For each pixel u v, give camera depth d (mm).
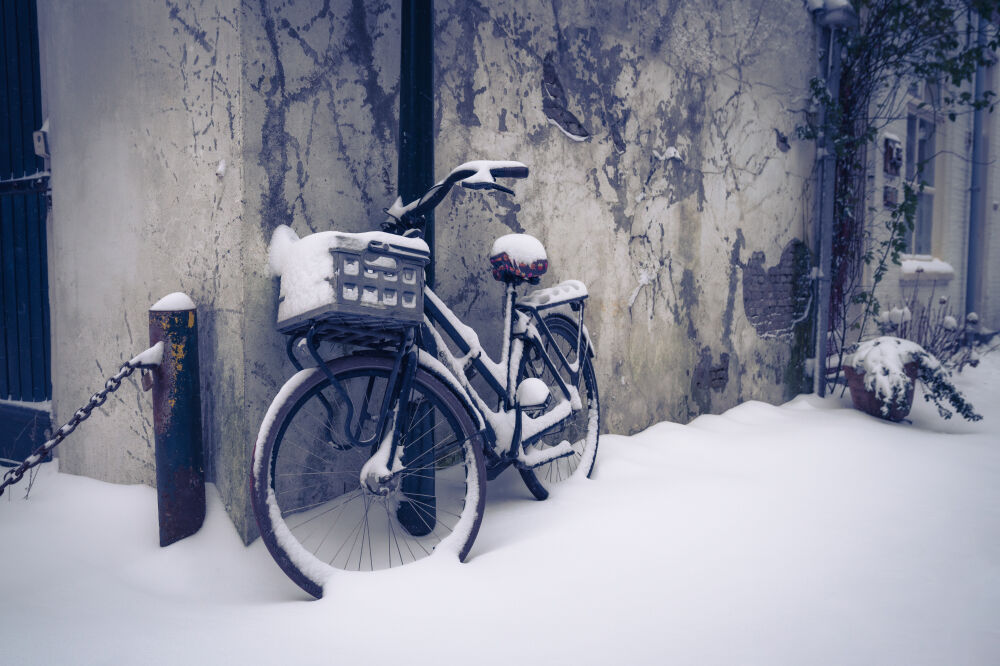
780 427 4191
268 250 2250
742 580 1971
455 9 2910
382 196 2648
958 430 4637
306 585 1871
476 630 1639
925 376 4652
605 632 1640
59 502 2545
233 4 2145
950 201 8570
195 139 2320
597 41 3578
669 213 4066
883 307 7000
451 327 2385
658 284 4012
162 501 2178
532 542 2225
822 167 5309
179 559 2102
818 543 2291
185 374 2182
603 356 3691
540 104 3311
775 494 2820
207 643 1545
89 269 2811
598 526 2377
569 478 2977
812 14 5184
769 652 1560
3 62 3426
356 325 2006
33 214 3391
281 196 2291
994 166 9305
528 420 2660
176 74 2373
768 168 4832
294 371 2352
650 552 2164
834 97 5324
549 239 3379
